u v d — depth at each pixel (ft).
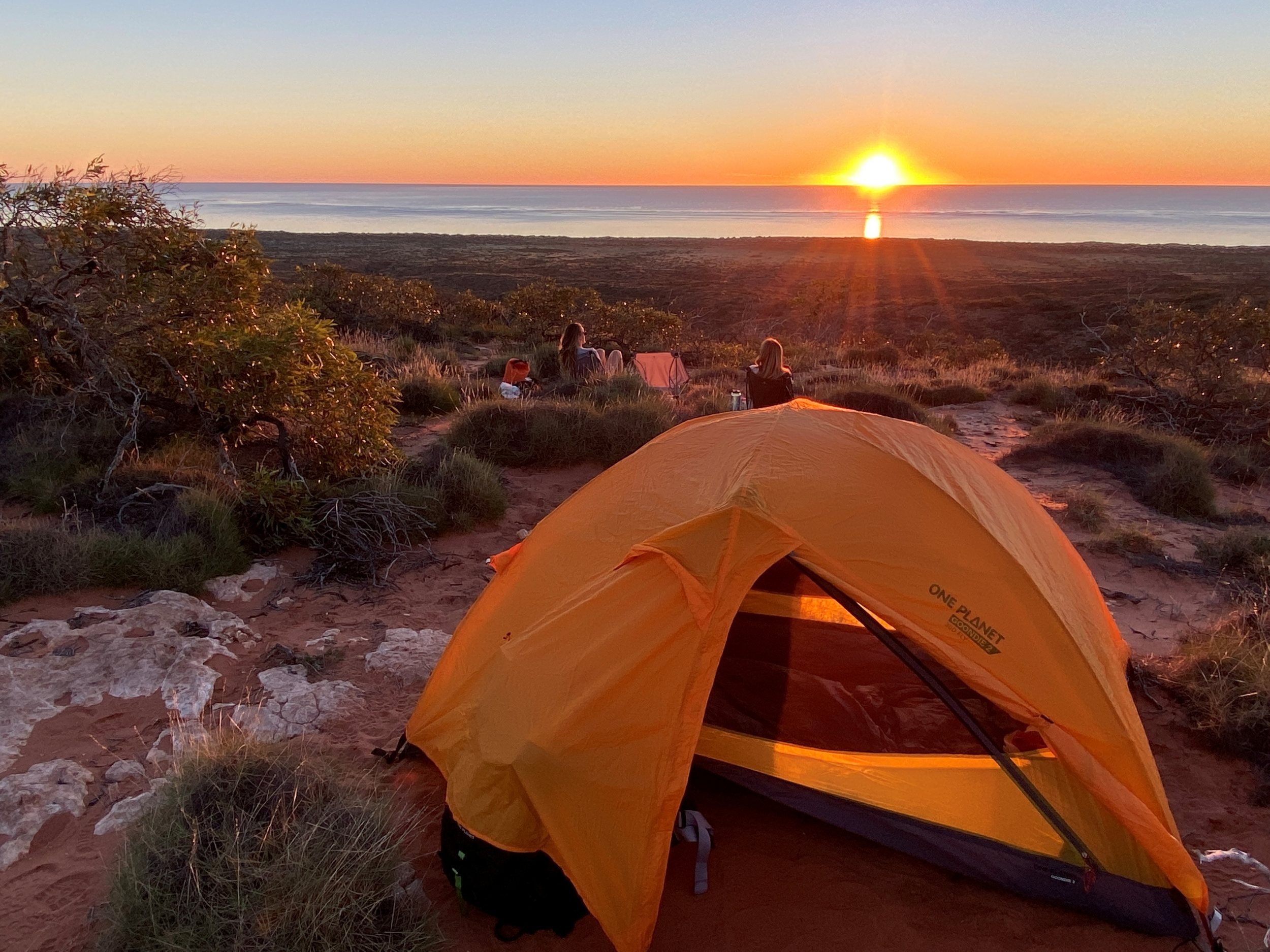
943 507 10.79
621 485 12.67
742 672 12.36
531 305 67.15
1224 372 34.37
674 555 9.62
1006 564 10.27
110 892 8.51
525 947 8.86
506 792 8.88
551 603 11.21
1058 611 10.14
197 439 22.06
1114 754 9.31
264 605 16.12
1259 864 10.19
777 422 12.50
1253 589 18.53
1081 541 21.43
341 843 8.68
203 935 7.84
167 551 16.35
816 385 38.88
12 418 22.71
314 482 20.58
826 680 12.14
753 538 9.78
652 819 8.55
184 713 12.17
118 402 21.50
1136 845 9.47
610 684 8.96
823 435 12.03
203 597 16.17
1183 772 12.21
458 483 21.50
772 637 13.41
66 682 12.66
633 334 60.39
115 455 20.11
